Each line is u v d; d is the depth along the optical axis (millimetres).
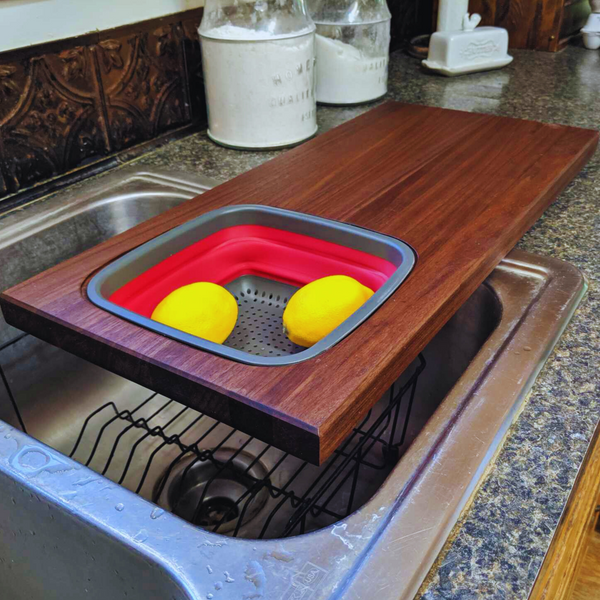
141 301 618
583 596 922
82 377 823
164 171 926
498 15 1517
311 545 389
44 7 793
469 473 434
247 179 771
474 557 385
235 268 705
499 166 786
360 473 698
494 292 639
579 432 477
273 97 936
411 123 946
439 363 735
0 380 749
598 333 584
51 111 842
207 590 363
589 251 707
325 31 1112
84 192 871
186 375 458
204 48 933
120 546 397
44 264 812
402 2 1512
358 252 644
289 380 450
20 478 439
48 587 488
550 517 411
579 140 858
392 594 358
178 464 734
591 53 1476
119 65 917
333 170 791
